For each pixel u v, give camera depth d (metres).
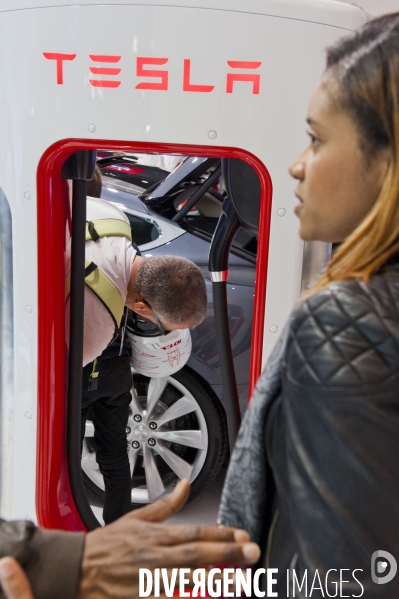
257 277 1.03
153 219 1.94
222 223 1.18
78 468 1.22
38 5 0.94
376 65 0.49
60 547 0.53
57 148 1.00
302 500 0.45
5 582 0.49
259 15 0.92
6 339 1.11
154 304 1.38
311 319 0.47
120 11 0.92
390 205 0.49
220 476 1.95
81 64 0.95
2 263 1.08
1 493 1.19
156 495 1.75
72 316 1.13
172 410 1.74
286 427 0.48
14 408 1.14
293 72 0.94
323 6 0.92
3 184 1.04
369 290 0.47
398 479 0.44
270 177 0.98
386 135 0.50
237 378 1.78
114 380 1.52
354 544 0.44
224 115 0.96
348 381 0.44
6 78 0.99
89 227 1.33
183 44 0.93
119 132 0.97
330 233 0.57
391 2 1.12
